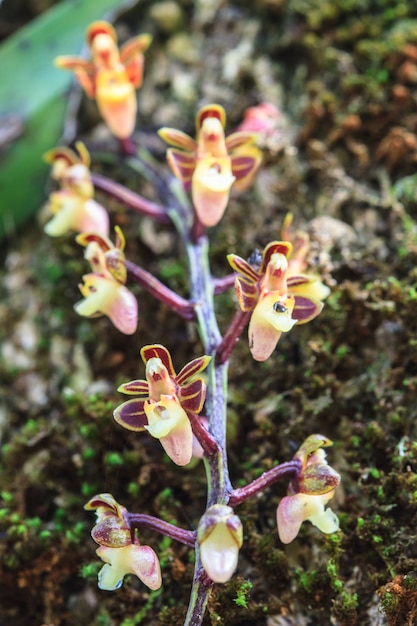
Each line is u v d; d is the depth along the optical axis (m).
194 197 0.14
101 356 0.16
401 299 0.15
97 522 0.13
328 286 0.15
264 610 0.13
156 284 0.14
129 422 0.12
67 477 0.15
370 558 0.13
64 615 0.14
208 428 0.13
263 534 0.14
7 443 0.16
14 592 0.15
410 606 0.13
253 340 0.13
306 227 0.16
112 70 0.15
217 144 0.14
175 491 0.15
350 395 0.15
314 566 0.14
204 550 0.11
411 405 0.14
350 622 0.13
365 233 0.16
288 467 0.13
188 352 0.16
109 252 0.14
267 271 0.13
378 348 0.15
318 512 0.12
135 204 0.16
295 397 0.15
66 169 0.15
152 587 0.12
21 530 0.14
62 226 0.15
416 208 0.16
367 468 0.14
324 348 0.15
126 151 0.16
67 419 0.16
